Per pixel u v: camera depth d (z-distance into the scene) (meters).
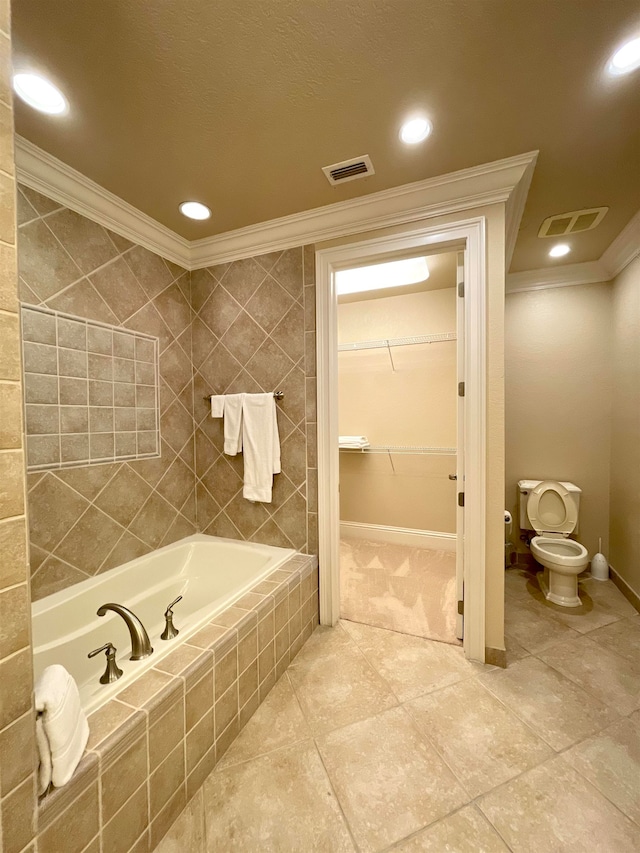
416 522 3.37
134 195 1.75
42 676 0.84
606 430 2.70
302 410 2.08
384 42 1.04
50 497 1.57
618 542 2.52
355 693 1.55
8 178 0.66
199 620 1.37
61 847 0.75
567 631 1.99
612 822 1.04
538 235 2.23
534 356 2.86
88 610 1.65
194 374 2.37
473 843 0.99
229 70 1.11
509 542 2.83
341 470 3.60
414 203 1.73
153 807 0.99
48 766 0.75
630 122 1.33
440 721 1.40
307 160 1.52
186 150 1.45
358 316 3.50
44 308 1.54
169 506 2.21
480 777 1.18
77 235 1.67
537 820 1.05
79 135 1.36
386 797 1.12
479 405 1.66
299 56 1.07
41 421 1.54
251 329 2.19
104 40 1.01
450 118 1.31
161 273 2.13
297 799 1.12
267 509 2.20
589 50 1.06
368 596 2.40
